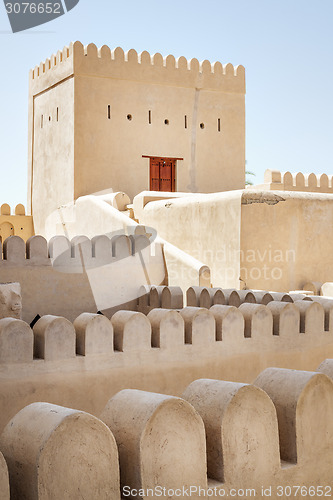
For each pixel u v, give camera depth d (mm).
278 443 3350
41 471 2539
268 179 19031
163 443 2910
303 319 7371
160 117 20016
